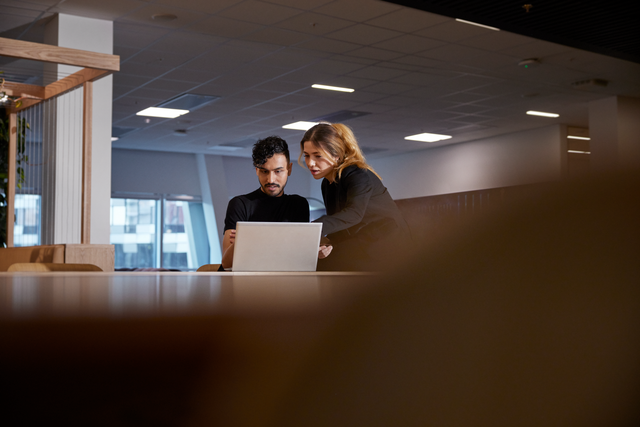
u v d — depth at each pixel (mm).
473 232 126
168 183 15969
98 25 6691
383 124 12719
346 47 7875
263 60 8406
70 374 114
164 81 9336
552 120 12641
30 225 10945
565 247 116
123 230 15508
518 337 115
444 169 15398
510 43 7785
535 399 114
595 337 113
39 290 343
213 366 123
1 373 112
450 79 9461
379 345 125
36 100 5883
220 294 287
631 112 10859
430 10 5891
